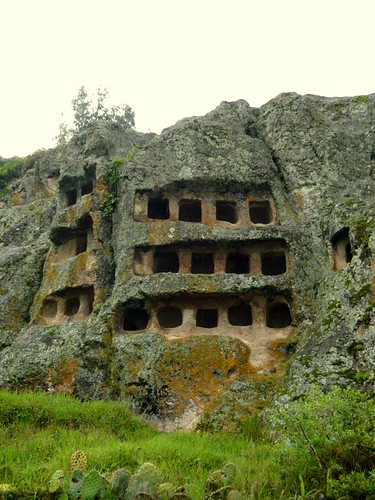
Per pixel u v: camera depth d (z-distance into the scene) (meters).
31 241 24.81
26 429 13.55
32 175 28.42
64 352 18.52
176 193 20.88
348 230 17.86
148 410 16.36
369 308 15.62
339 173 20.38
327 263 18.50
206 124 21.94
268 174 20.98
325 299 17.53
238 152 21.30
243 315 19.36
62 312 20.61
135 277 18.81
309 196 20.06
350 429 9.68
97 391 17.66
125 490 8.25
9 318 21.56
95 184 22.03
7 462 10.74
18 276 22.52
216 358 16.89
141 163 21.08
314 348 16.27
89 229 21.27
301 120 21.72
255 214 21.42
